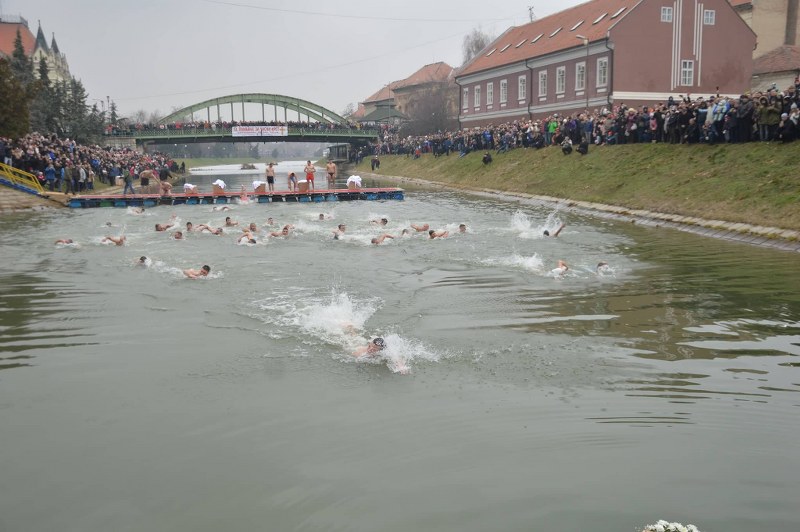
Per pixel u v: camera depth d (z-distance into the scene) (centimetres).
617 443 757
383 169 7238
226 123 8362
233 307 1411
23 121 4175
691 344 1104
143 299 1491
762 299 1370
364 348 1116
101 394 947
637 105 4775
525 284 1580
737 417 822
